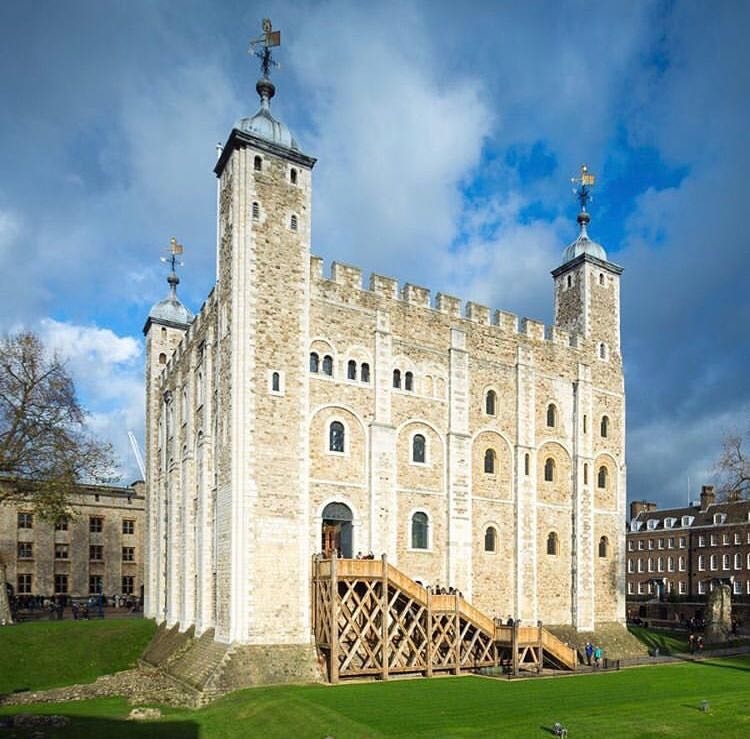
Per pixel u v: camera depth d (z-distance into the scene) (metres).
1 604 44.88
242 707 26.58
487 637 35.66
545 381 45.88
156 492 52.66
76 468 45.88
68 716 27.28
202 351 40.91
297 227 36.00
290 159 36.28
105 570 70.06
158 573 49.50
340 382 36.94
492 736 21.20
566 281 51.19
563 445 46.16
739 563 87.56
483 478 41.91
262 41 37.94
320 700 26.34
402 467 38.56
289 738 22.44
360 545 36.34
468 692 28.42
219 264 36.69
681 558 95.19
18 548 66.12
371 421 37.66
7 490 44.78
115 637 42.97
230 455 33.06
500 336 44.16
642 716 23.95
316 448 35.62
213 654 31.77
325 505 35.47
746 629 70.12
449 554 39.22
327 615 31.81
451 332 41.81
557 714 24.12
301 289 35.69
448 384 41.12
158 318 56.50
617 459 49.09
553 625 43.44
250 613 31.62
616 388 50.00
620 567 47.75
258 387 33.62
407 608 33.34
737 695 28.27
